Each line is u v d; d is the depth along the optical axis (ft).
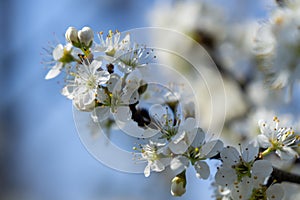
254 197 1.21
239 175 1.21
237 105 1.60
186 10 1.75
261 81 1.57
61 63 1.22
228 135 1.53
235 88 1.64
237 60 1.68
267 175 1.20
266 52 1.47
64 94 1.20
